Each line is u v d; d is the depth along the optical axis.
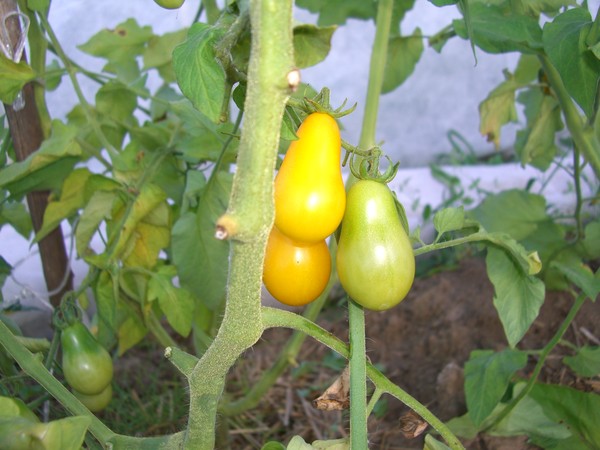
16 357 0.22
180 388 0.42
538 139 0.42
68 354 0.29
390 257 0.19
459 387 0.37
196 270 0.32
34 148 0.33
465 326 0.44
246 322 0.18
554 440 0.32
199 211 0.31
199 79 0.17
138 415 0.40
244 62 0.18
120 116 0.38
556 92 0.33
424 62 0.67
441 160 0.70
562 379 0.37
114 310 0.32
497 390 0.29
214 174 0.30
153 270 0.34
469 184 0.62
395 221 0.19
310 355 0.48
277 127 0.15
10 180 0.29
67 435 0.18
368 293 0.19
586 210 0.55
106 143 0.33
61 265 0.36
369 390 0.32
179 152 0.34
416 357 0.43
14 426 0.18
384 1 0.31
